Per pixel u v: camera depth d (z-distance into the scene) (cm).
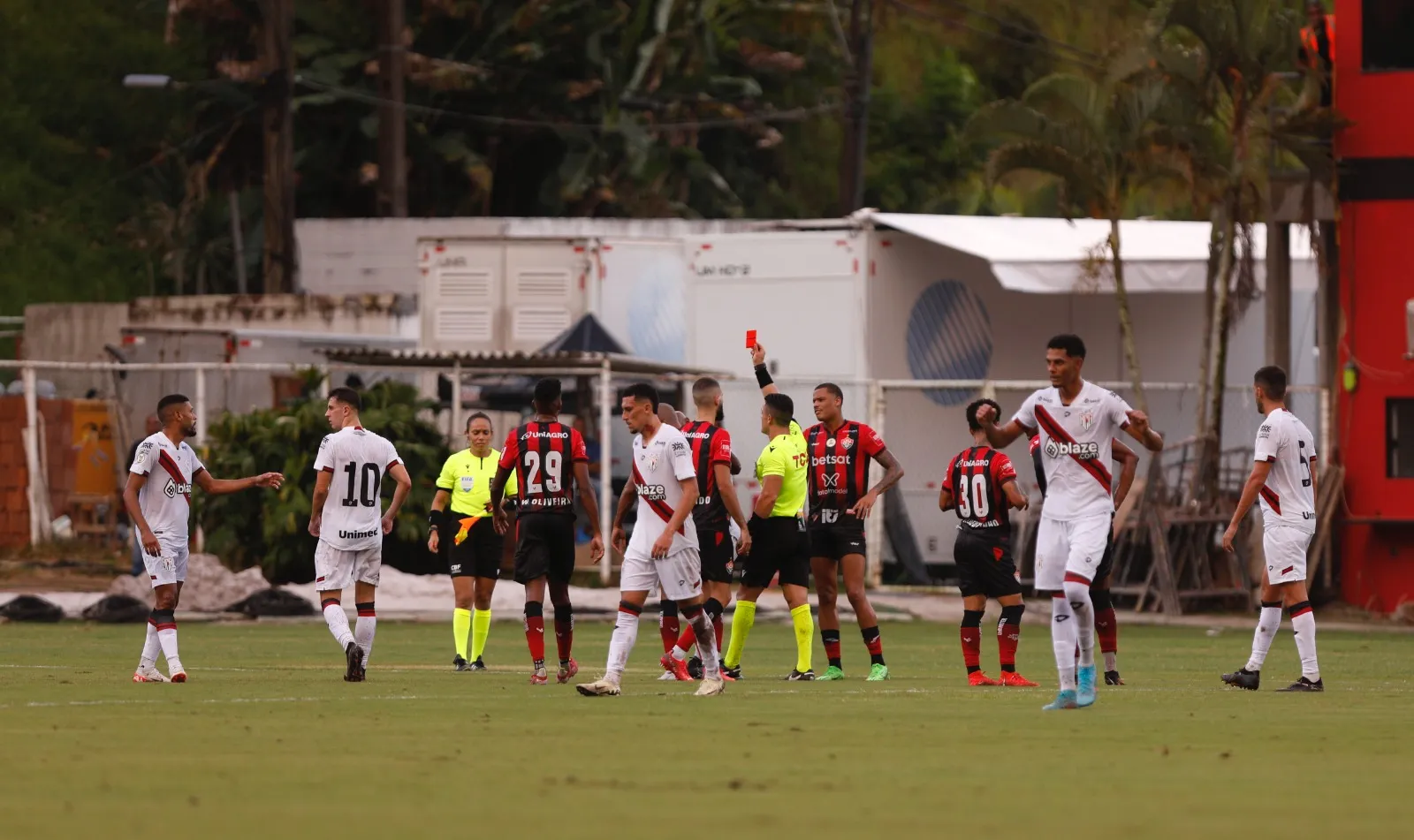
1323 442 9794
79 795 3011
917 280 10400
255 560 9744
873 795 3028
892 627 8700
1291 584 5328
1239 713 4475
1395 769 3381
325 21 17125
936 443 10419
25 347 13988
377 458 5466
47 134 17988
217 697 4816
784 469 5566
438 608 9156
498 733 3912
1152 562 9581
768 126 18825
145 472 5328
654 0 17362
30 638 7550
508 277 11381
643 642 7625
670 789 3088
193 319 12862
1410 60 9556
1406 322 9469
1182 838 2614
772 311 10456
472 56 17325
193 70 18100
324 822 2738
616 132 17100
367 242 14000
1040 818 2797
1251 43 9488
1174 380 11038
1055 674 6069
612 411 11012
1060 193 10231
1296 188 10044
